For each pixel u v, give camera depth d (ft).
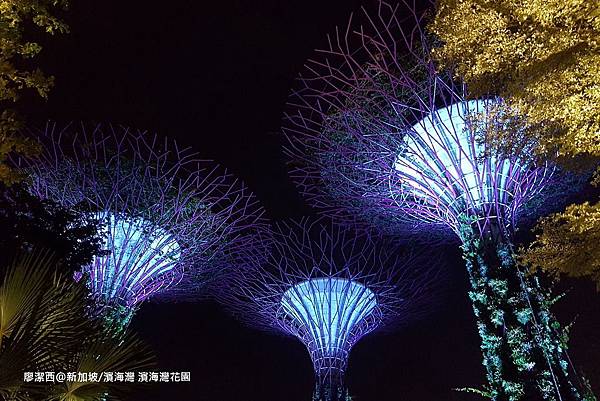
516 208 48.11
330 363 77.20
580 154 36.19
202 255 71.72
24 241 42.55
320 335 78.48
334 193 61.57
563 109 28.02
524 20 29.22
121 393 17.95
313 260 80.33
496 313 41.63
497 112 34.86
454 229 50.60
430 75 48.44
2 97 28.27
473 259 45.50
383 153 52.90
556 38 27.53
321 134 54.60
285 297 79.66
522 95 30.22
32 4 28.17
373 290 79.30
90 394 16.56
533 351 39.58
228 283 80.59
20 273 16.30
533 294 42.01
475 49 31.53
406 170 53.16
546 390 38.24
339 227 81.30
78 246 48.29
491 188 47.21
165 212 67.26
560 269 34.76
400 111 50.47
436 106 50.31
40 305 16.22
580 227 31.65
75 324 17.31
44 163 61.98
